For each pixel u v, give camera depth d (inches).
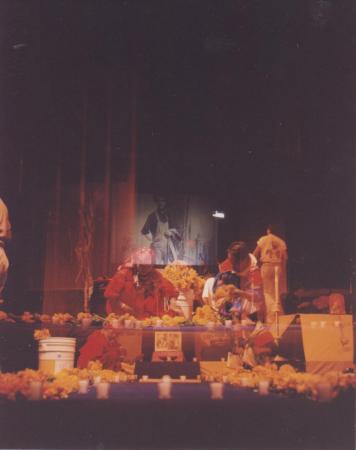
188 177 233.8
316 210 217.0
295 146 222.2
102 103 230.5
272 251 207.8
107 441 121.6
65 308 219.9
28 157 227.9
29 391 129.6
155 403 123.5
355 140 216.2
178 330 178.4
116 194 235.0
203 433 121.4
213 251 231.3
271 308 191.6
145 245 234.2
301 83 219.1
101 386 132.8
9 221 223.8
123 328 183.8
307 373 150.2
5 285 217.5
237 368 171.3
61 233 228.2
